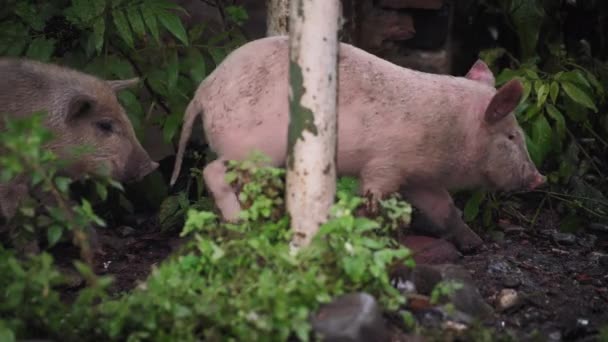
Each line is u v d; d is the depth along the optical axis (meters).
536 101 8.23
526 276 6.94
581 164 8.80
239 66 6.53
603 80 8.99
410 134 6.61
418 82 6.75
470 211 7.67
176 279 5.18
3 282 5.21
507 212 8.38
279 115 6.39
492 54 8.79
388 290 5.46
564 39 9.35
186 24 9.17
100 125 7.29
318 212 5.64
